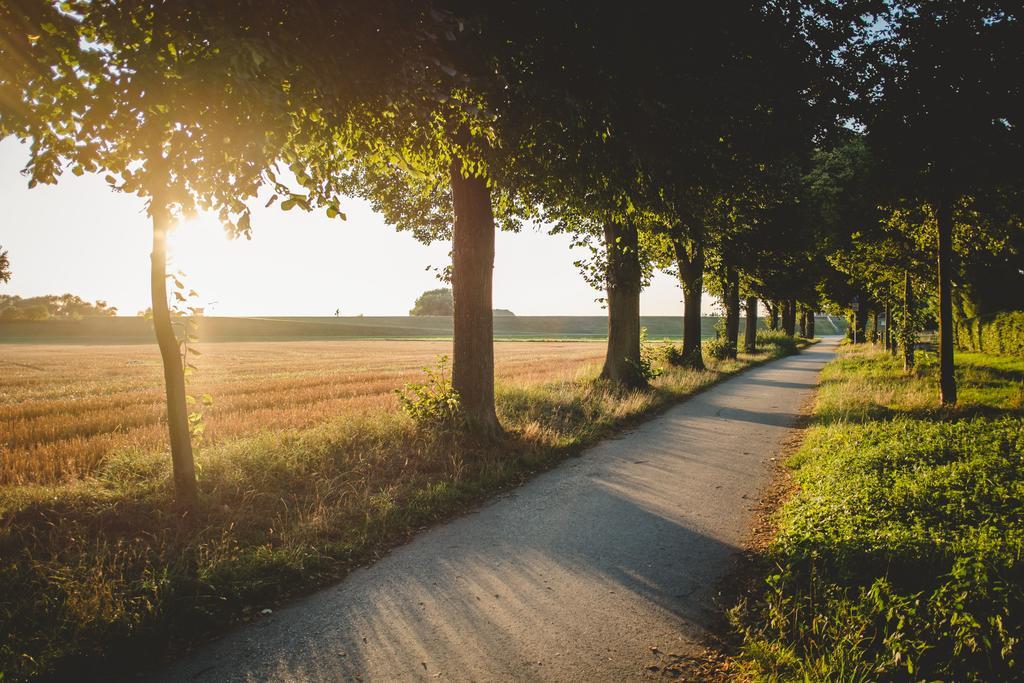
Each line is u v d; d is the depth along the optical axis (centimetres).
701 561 496
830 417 1100
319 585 468
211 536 518
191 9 390
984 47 935
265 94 392
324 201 558
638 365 1598
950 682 285
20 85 409
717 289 2877
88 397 1809
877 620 348
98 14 393
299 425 1110
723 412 1333
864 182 1523
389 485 693
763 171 967
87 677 342
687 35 612
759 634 360
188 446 570
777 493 693
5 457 844
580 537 561
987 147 1026
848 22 765
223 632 395
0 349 5344
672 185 796
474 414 915
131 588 421
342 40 445
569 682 330
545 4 542
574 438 983
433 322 12756
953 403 1098
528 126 645
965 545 418
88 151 432
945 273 1116
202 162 441
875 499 552
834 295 3566
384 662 355
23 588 409
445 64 486
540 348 5791
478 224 920
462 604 429
